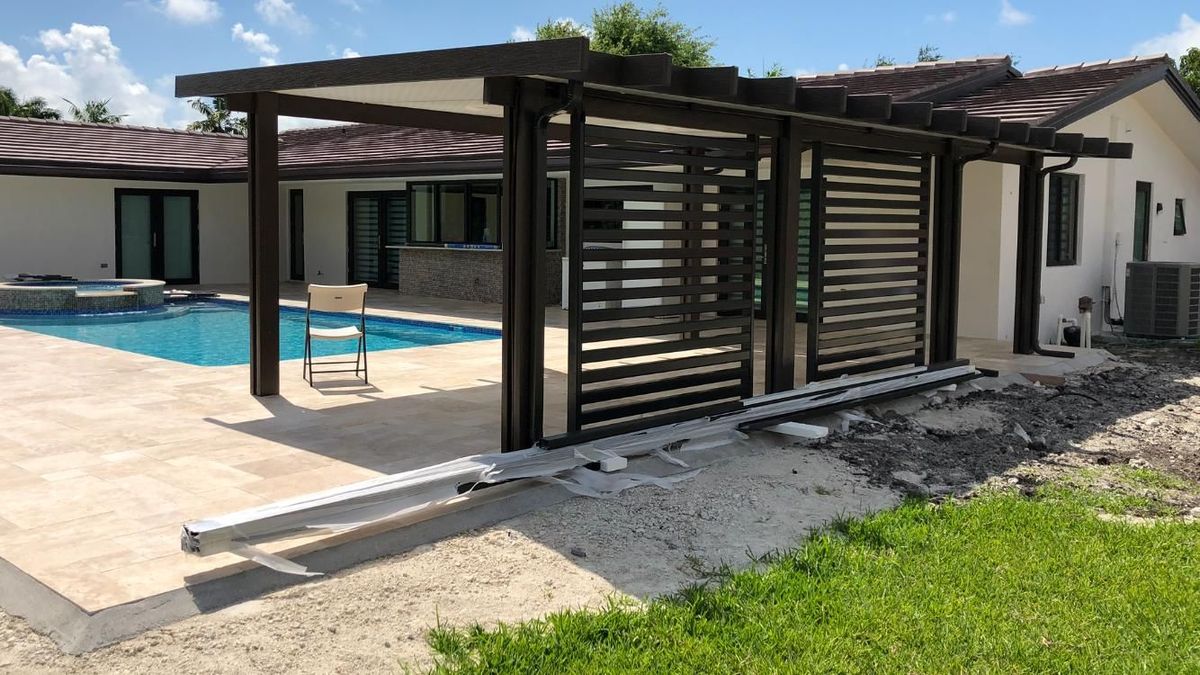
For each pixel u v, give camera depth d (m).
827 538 4.66
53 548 4.29
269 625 3.65
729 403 6.82
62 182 19.31
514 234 5.56
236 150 22.72
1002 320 12.35
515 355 5.63
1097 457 6.65
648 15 38.69
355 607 3.83
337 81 6.35
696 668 3.36
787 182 7.25
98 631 3.49
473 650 3.49
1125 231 14.66
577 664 3.35
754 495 5.48
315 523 4.35
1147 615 3.84
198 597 3.79
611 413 6.08
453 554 4.42
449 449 6.24
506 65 5.11
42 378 8.83
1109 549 4.61
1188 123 15.03
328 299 8.70
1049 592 4.07
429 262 18.36
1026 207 10.66
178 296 17.92
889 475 6.02
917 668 3.38
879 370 8.64
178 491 5.21
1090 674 3.36
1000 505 5.33
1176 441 7.22
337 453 6.11
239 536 4.06
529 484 5.32
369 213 20.98
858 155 7.96
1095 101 11.80
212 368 9.55
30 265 18.97
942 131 8.01
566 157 14.30
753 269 6.95
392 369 9.72
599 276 5.89
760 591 4.02
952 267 9.13
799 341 12.11
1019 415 7.91
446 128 8.66
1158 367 10.80
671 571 4.34
